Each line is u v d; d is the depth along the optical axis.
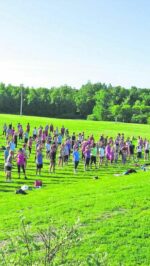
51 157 40.19
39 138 53.09
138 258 18.09
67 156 45.06
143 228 21.17
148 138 81.25
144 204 24.98
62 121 106.94
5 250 8.99
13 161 45.84
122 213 23.58
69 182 35.81
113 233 20.59
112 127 101.06
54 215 23.34
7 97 198.12
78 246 19.00
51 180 36.62
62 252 8.88
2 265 8.63
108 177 38.06
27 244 9.08
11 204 26.66
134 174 36.66
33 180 36.38
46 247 8.88
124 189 28.95
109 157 47.19
